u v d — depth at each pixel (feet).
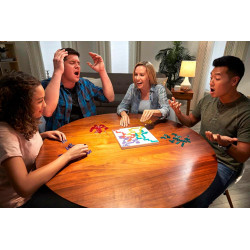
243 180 6.57
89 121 5.44
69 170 3.18
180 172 3.13
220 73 3.85
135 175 3.06
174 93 12.29
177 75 18.06
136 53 18.08
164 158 3.53
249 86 11.85
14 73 2.98
